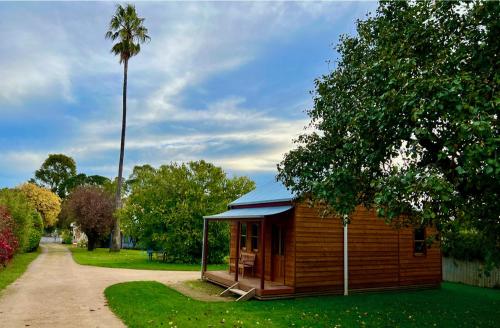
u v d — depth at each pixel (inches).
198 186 1020.5
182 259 991.6
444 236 294.5
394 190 262.5
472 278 696.4
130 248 1781.5
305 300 477.4
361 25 401.7
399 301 489.4
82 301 435.8
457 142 242.1
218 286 594.9
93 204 1429.6
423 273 602.9
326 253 521.0
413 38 319.9
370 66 328.5
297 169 423.5
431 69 271.4
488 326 377.4
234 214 587.2
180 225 984.3
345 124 373.7
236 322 343.0
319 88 424.2
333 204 340.8
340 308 431.2
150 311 382.3
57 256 1124.5
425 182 227.3
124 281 604.1
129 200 1070.4
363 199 370.0
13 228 879.1
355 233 548.1
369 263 554.6
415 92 254.8
